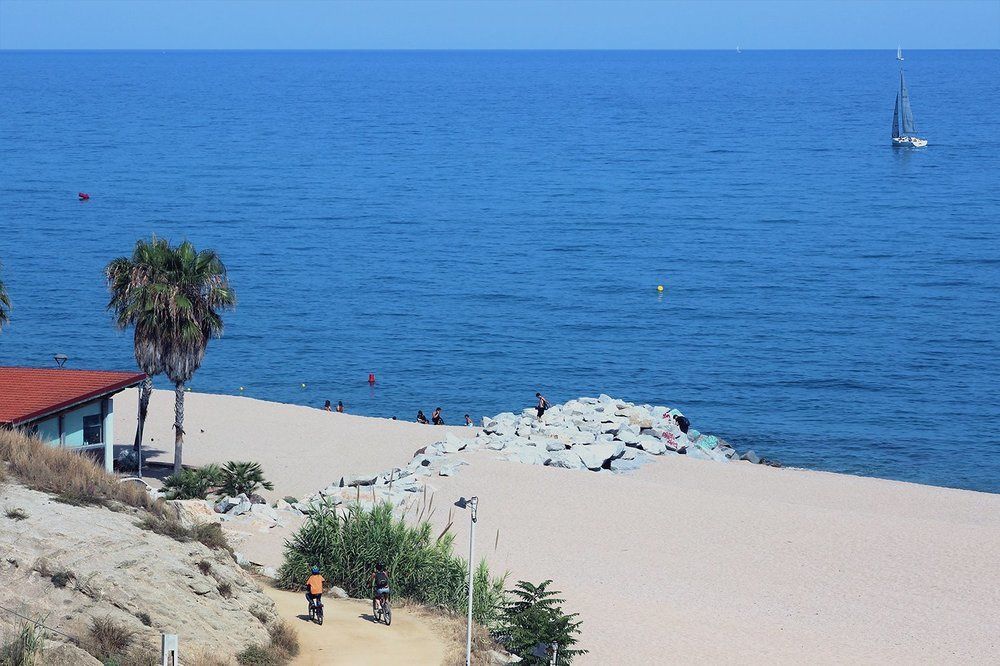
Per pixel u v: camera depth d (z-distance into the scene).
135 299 42.06
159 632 21.48
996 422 64.25
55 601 20.78
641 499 43.50
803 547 39.03
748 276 102.19
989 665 29.89
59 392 36.53
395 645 26.23
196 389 70.06
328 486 45.16
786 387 70.88
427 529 32.75
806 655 30.12
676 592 34.81
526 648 27.52
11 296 89.69
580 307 91.44
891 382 71.62
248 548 35.22
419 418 59.09
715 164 183.38
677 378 72.94
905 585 35.88
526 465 46.75
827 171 173.00
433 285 98.50
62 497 23.23
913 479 55.59
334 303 91.56
